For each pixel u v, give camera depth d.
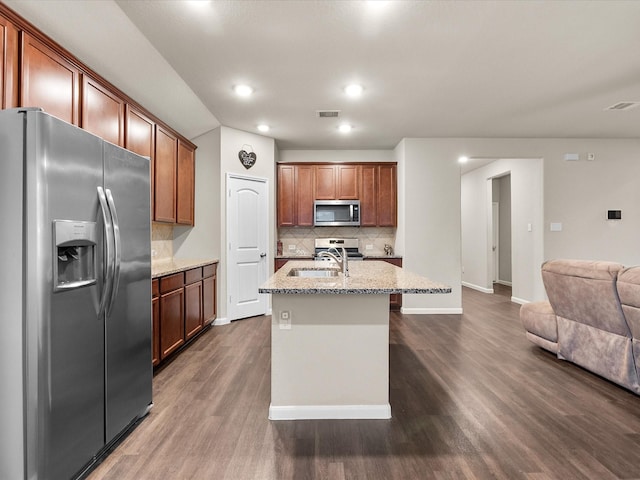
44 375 1.42
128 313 2.01
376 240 5.71
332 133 4.81
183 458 1.78
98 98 2.59
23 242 1.39
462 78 3.13
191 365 3.06
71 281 1.64
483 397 2.44
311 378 2.20
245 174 4.68
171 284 3.14
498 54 2.72
